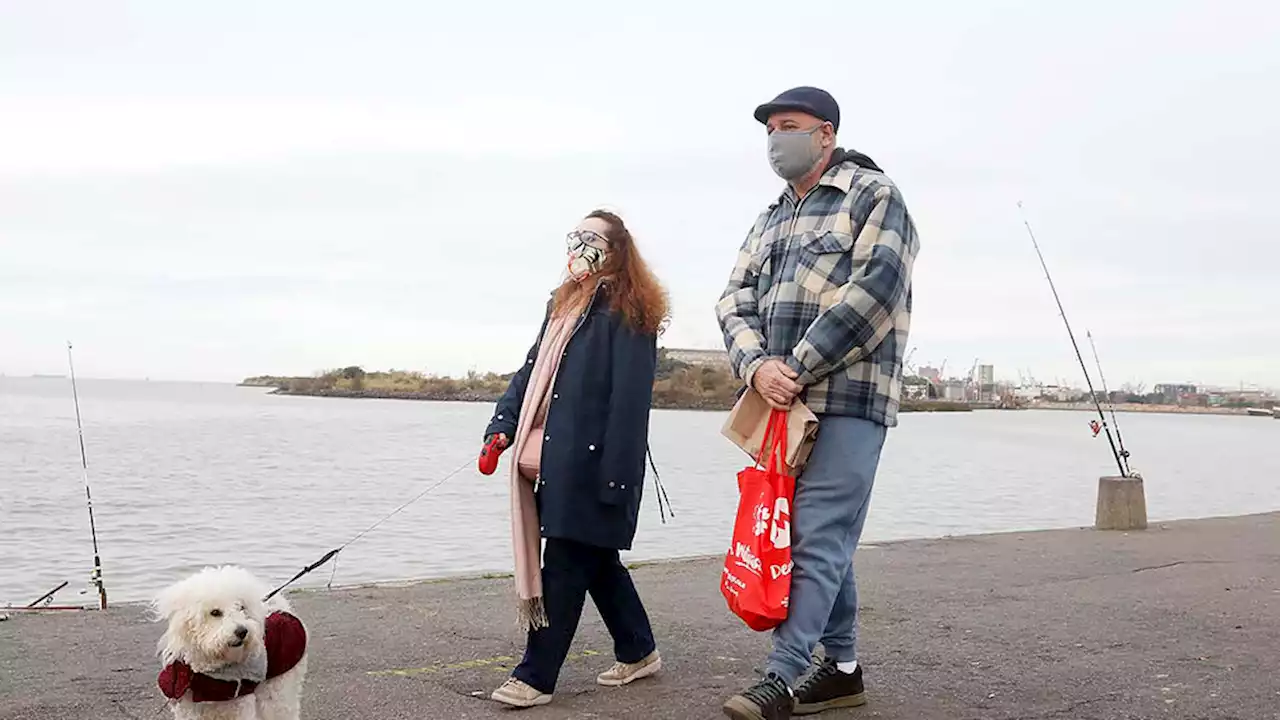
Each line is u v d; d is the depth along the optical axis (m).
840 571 4.35
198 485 25.86
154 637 5.93
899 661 5.45
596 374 4.75
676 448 43.19
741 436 4.54
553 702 4.74
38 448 39.06
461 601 7.05
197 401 123.50
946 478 30.95
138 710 4.58
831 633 4.63
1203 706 4.65
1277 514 13.18
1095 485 29.16
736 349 4.51
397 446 42.56
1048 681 5.06
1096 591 7.46
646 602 7.05
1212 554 9.36
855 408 4.34
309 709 4.62
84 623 6.33
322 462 34.06
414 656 5.54
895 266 4.26
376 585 7.80
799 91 4.49
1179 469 37.41
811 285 4.41
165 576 13.08
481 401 116.75
